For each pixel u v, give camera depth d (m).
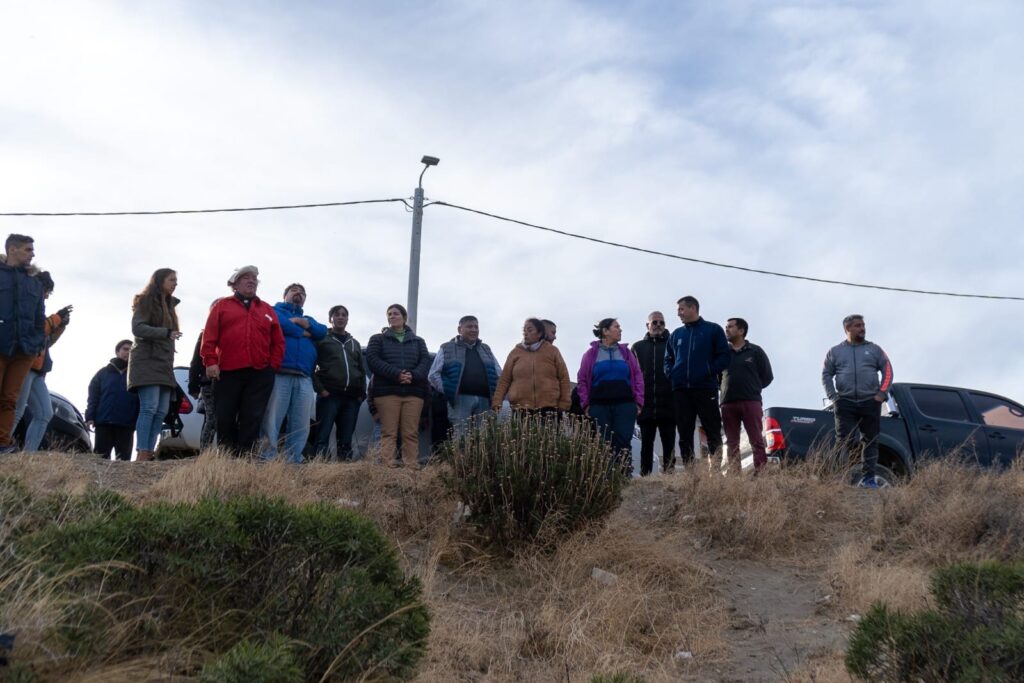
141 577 4.57
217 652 4.50
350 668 4.62
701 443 10.44
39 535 4.74
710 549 8.35
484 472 7.95
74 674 4.05
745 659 6.34
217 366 8.84
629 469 9.88
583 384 10.27
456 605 6.74
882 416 11.68
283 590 4.82
